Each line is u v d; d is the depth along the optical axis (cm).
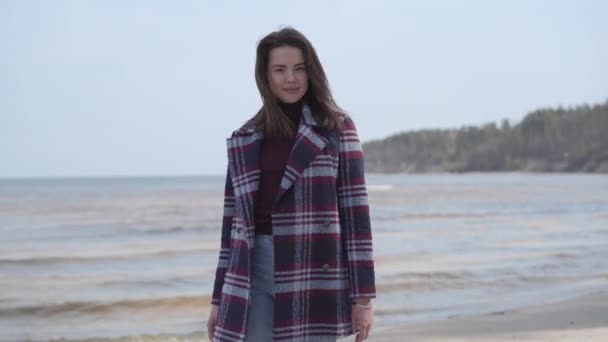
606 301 891
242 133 277
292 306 266
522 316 795
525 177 12825
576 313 804
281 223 268
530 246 1697
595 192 5597
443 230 2198
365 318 268
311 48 279
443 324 758
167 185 10338
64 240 1998
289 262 266
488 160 16838
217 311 285
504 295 1025
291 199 268
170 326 834
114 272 1302
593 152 15012
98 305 951
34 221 2714
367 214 274
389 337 696
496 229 2225
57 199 4856
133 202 4247
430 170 17788
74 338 772
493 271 1247
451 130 18862
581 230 2170
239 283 270
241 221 273
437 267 1296
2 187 9600
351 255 271
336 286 269
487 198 4644
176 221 2638
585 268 1298
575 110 16275
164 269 1339
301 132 271
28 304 956
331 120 276
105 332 803
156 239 1989
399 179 12444
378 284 1101
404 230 2203
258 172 273
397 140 19325
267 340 271
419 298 995
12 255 1579
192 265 1402
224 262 286
